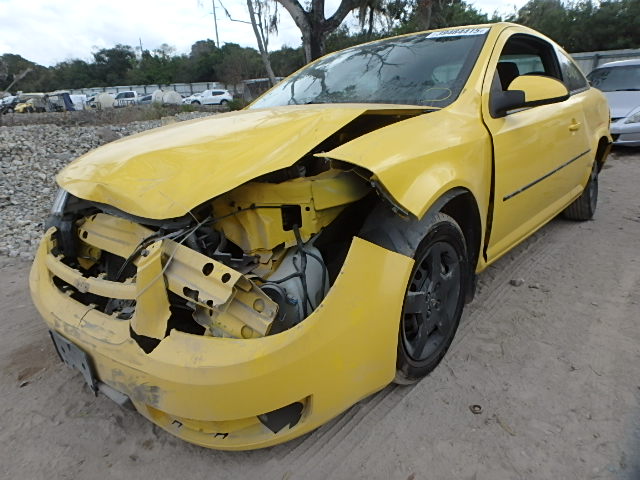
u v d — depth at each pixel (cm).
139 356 161
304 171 204
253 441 168
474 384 221
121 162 190
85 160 213
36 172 773
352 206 200
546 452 182
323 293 180
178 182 175
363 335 171
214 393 152
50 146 980
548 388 216
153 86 5147
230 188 166
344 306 167
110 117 1631
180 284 158
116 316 177
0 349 276
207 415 155
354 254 175
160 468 186
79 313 183
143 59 6181
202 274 156
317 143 186
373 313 173
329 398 167
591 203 425
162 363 156
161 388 157
